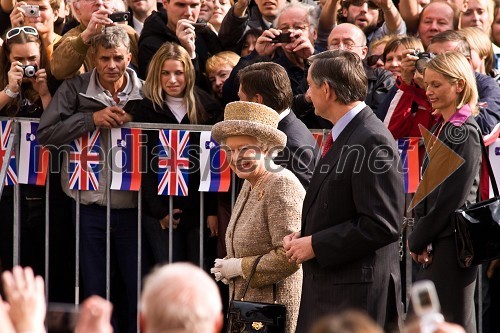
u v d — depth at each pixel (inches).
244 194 825.5
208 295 460.8
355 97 766.5
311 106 987.9
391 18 1180.5
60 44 986.7
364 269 753.0
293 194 796.0
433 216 820.6
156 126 961.5
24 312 488.4
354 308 751.7
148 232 984.3
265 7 1176.2
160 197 967.0
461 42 997.2
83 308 478.9
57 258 998.4
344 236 744.3
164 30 1055.0
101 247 982.4
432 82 847.7
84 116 960.3
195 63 1034.1
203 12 1235.2
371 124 762.2
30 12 1036.5
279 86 856.3
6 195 983.0
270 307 775.7
